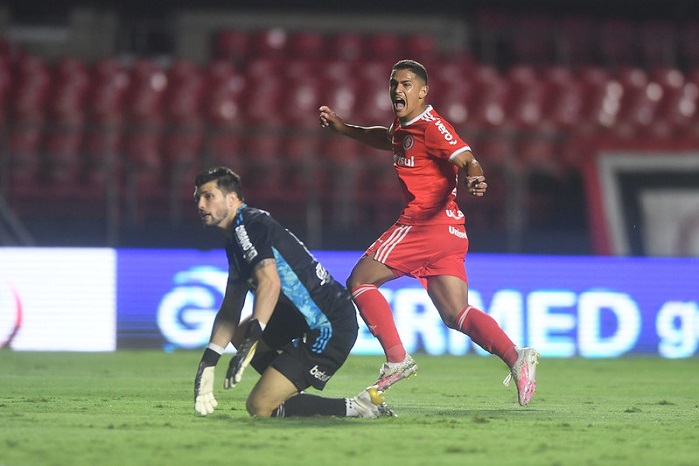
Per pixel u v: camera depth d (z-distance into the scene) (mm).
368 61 67438
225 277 45375
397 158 22266
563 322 46375
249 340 18062
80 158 49594
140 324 44875
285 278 19141
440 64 64375
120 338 44750
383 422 19609
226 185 19125
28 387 28281
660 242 53094
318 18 71562
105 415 20562
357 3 71312
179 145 55875
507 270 46094
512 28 71000
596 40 71000
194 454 15039
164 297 45031
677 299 47250
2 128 49812
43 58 63500
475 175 20797
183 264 45250
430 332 45375
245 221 18969
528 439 17344
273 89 59500
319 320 19500
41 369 35469
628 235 52844
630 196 53406
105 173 53594
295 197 53969
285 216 53719
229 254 19375
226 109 58688
